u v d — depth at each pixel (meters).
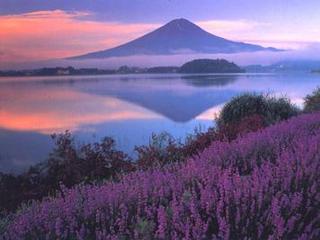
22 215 5.12
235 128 12.06
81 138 14.95
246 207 4.79
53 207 5.23
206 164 6.76
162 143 11.13
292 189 5.72
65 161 9.16
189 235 4.35
